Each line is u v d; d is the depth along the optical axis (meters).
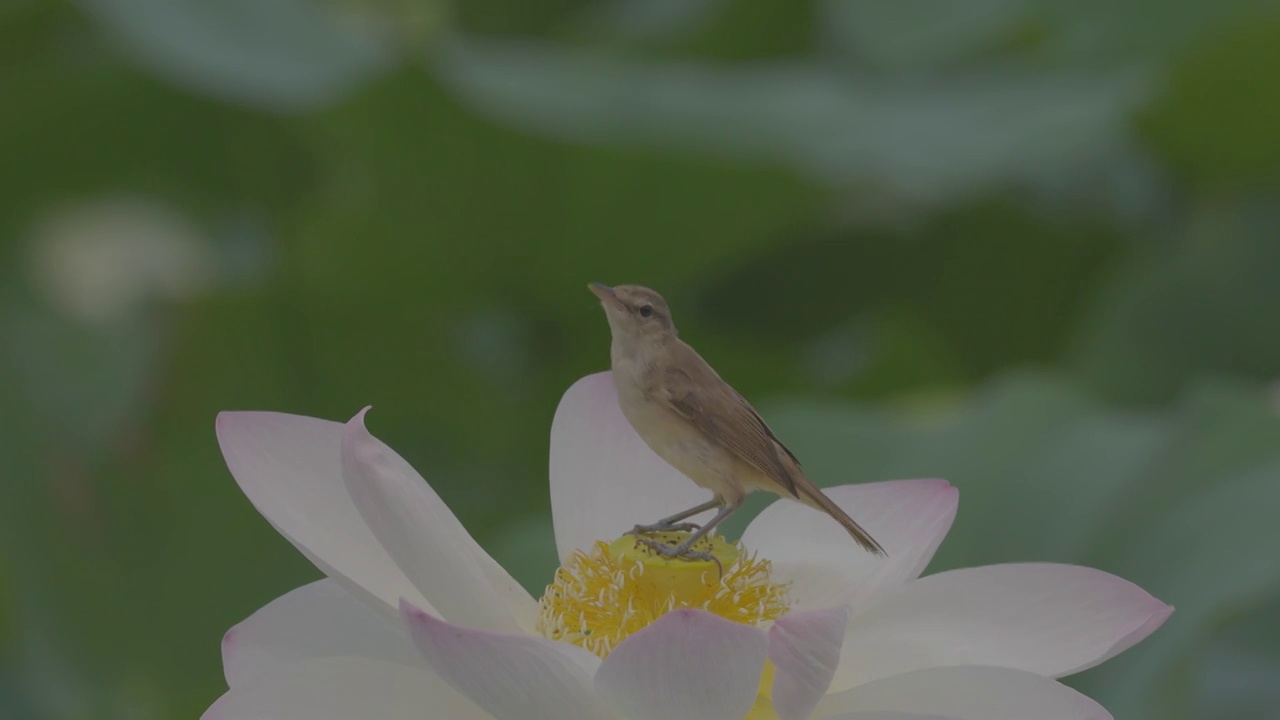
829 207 8.93
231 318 8.21
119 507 8.12
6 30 9.25
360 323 8.23
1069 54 9.30
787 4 9.81
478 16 10.60
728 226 8.22
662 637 7.50
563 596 7.62
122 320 8.75
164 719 7.96
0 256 9.45
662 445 7.65
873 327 9.27
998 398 7.95
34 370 8.28
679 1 10.19
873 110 8.42
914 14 9.76
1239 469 7.83
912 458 7.91
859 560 7.66
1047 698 7.54
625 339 7.65
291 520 7.58
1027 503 7.87
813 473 7.91
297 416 7.61
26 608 8.03
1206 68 8.19
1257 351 8.22
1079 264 8.95
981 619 7.60
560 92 8.17
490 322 8.54
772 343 9.07
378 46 8.53
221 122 9.05
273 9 8.88
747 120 8.19
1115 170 9.13
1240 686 7.89
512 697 7.52
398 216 8.19
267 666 7.61
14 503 8.11
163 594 8.08
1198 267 8.25
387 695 7.57
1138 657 7.78
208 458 8.15
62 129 8.98
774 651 7.50
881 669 7.60
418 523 7.56
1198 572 7.78
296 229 8.91
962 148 8.20
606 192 8.17
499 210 8.19
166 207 10.26
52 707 7.96
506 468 8.23
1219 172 8.73
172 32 8.25
